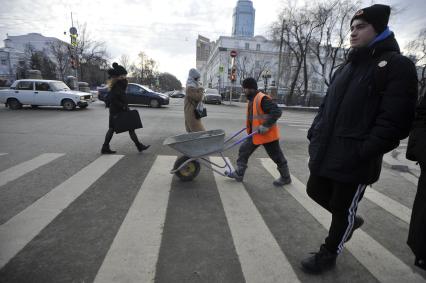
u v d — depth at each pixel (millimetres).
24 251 2688
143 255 2684
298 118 17438
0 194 4008
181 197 4117
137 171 5254
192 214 3596
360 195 2414
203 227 3277
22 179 4629
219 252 2793
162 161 5973
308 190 2701
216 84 84938
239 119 14414
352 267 2652
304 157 7070
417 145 2088
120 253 2701
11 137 7977
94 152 6594
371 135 2105
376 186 5059
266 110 4402
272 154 4699
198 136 4598
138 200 3943
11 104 15375
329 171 2371
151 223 3307
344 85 2338
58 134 8594
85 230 3102
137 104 19875
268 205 3979
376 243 3100
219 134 4375
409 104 2018
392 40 2186
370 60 2223
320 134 2486
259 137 4559
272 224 3422
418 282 2469
